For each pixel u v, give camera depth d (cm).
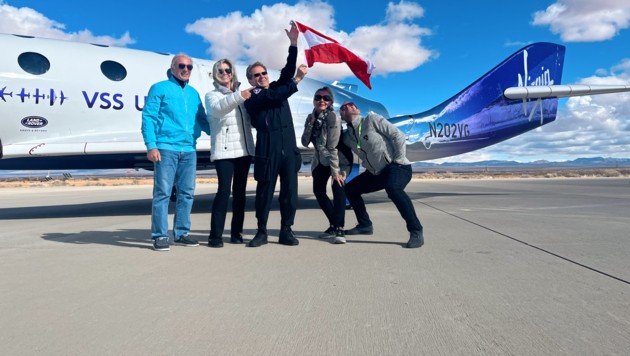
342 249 387
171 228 561
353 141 421
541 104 1093
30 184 3616
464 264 320
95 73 678
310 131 429
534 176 4675
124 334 183
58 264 323
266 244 415
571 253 360
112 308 218
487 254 358
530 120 1082
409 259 340
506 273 290
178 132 390
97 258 347
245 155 399
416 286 259
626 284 260
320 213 760
